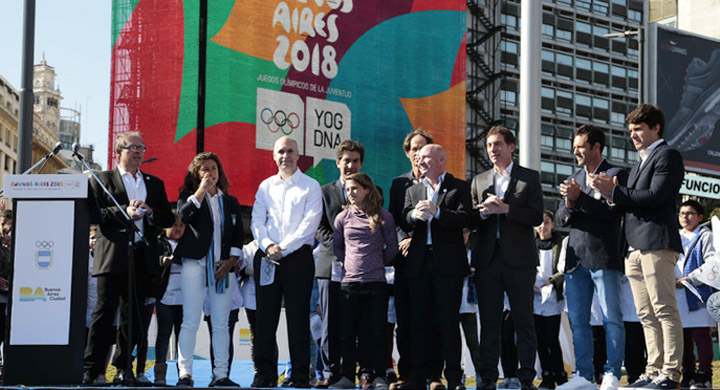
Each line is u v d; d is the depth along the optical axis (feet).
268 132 100.17
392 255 24.40
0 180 250.37
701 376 29.04
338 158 26.66
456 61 105.50
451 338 23.45
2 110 250.57
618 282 23.98
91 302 29.04
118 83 98.68
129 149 25.46
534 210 23.68
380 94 102.78
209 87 97.91
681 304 29.32
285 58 101.09
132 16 98.94
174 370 34.78
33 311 22.52
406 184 25.73
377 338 24.29
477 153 172.35
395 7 103.55
